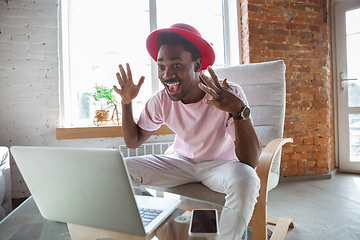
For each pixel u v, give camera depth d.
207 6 2.62
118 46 2.43
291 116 2.46
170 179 1.15
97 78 2.39
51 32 2.10
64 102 2.16
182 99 1.13
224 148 1.19
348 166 2.75
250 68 1.51
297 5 2.48
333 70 2.79
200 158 1.18
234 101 0.90
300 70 2.48
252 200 0.87
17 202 1.96
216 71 1.62
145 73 2.47
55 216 0.68
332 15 2.79
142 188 0.87
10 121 2.03
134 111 2.45
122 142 2.24
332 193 2.08
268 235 1.37
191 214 0.65
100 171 0.54
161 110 1.24
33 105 2.06
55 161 0.58
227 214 0.63
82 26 2.37
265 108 1.44
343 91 2.77
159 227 0.60
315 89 2.51
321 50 2.53
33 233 0.63
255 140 0.98
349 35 2.73
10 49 2.02
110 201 0.57
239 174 0.92
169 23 2.54
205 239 0.55
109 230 0.62
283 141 1.16
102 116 2.21
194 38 1.02
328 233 1.41
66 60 2.27
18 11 2.04
